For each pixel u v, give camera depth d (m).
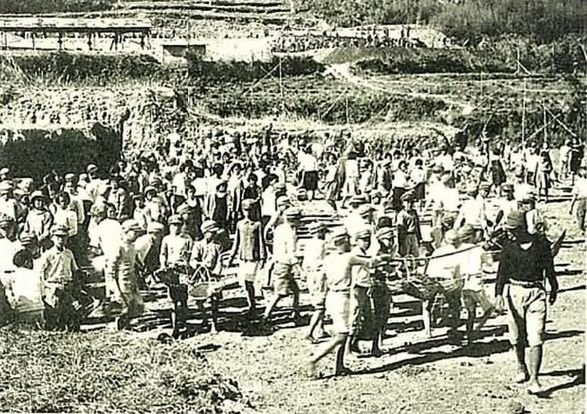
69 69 40.53
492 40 52.53
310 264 13.29
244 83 45.81
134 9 50.19
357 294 12.06
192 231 13.77
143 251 14.02
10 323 12.59
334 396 11.03
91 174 18.98
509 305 11.20
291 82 47.31
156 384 10.73
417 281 13.35
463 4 53.59
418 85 47.56
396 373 11.87
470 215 16.53
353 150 31.92
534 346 10.98
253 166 25.25
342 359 11.90
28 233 13.05
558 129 40.84
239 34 51.03
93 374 10.85
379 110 43.84
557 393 11.04
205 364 11.83
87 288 13.66
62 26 43.38
